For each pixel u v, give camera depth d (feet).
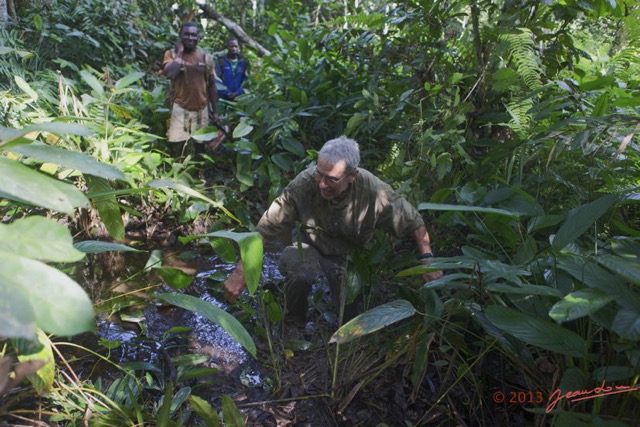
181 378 7.78
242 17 34.01
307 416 8.13
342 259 9.84
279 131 15.56
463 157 12.36
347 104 16.65
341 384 8.55
